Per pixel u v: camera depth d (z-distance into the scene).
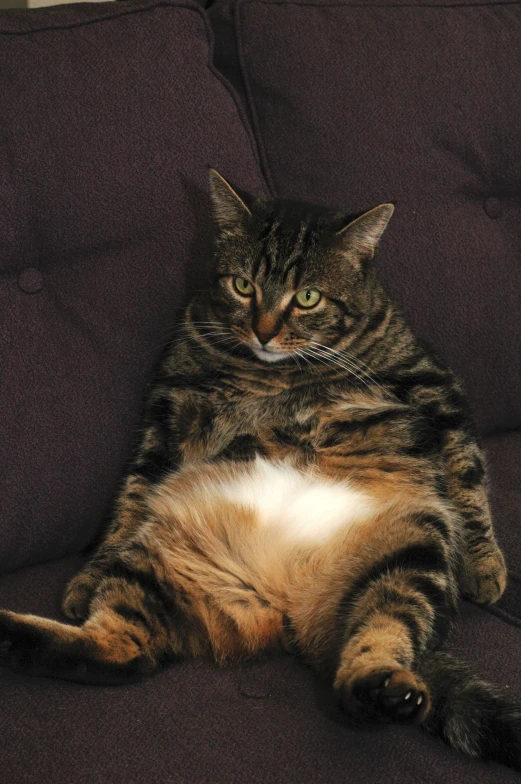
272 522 1.50
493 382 1.87
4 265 1.46
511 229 1.93
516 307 1.88
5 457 1.41
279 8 1.78
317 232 1.58
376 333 1.67
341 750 1.11
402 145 1.78
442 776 1.09
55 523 1.47
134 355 1.57
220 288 1.61
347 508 1.52
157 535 1.47
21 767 1.07
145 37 1.60
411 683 1.12
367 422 1.64
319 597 1.39
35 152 1.46
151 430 1.59
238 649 1.36
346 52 1.76
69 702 1.18
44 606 1.41
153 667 1.29
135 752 1.09
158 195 1.57
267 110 1.77
